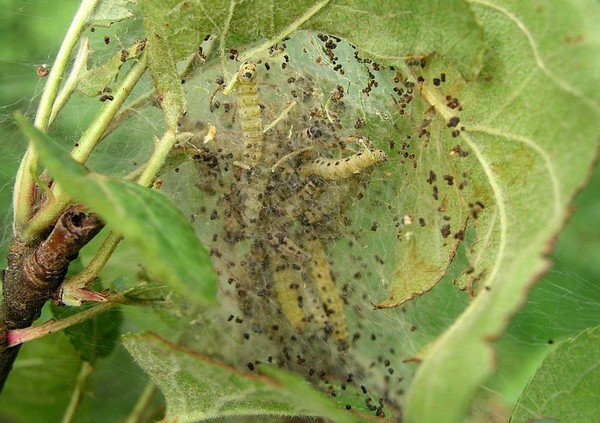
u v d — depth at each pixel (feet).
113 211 0.23
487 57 0.27
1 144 0.55
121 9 0.31
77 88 0.32
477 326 0.23
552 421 0.32
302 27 0.31
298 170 0.41
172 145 0.29
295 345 0.42
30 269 0.29
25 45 0.58
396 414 0.40
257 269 0.41
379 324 0.45
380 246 0.42
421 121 0.33
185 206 0.43
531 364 0.51
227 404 0.30
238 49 0.32
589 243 0.54
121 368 0.45
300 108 0.43
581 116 0.23
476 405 0.41
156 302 0.34
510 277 0.23
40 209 0.29
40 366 0.42
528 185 0.25
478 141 0.28
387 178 0.40
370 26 0.30
